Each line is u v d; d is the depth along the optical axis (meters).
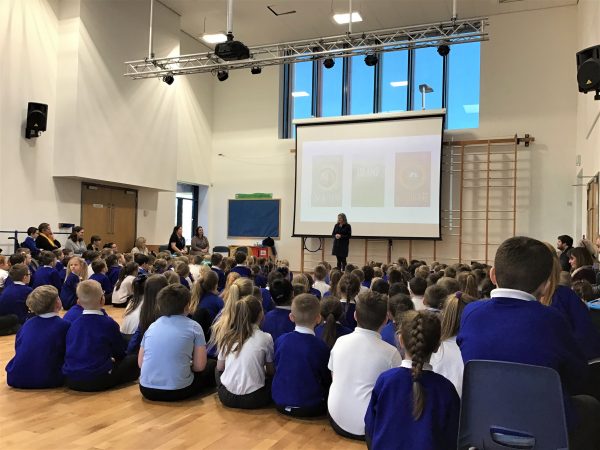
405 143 9.83
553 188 9.11
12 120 7.58
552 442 1.29
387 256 10.11
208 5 9.65
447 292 2.79
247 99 11.84
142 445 2.42
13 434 2.53
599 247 5.87
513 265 1.46
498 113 9.52
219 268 5.61
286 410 2.81
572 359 1.38
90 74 8.34
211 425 2.70
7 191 7.52
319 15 9.91
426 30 7.29
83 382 3.19
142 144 9.38
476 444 1.38
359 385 2.47
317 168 10.56
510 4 9.14
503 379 1.35
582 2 8.23
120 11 8.84
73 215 8.62
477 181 9.58
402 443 1.58
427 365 1.65
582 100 8.23
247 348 2.93
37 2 7.92
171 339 3.03
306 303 2.83
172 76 8.33
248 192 11.76
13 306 4.90
